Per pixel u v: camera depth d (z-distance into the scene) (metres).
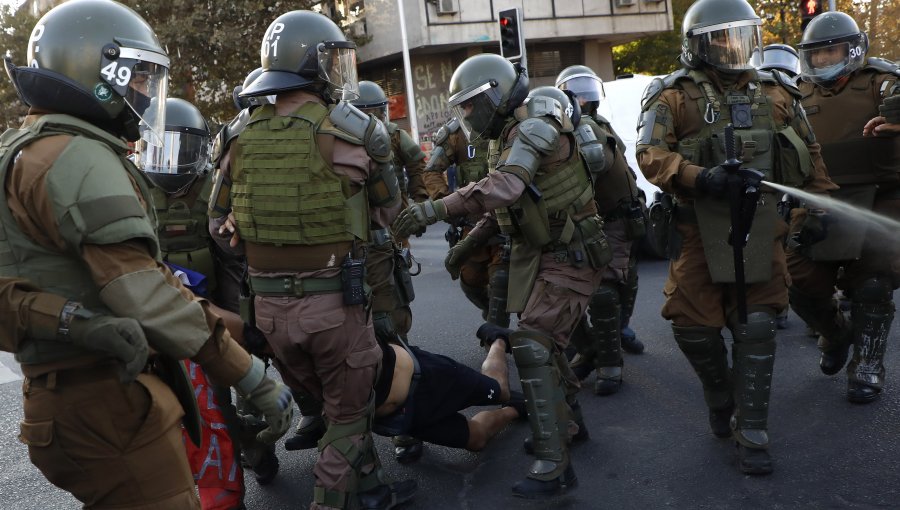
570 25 24.25
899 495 3.09
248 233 2.83
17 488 3.87
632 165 9.15
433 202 3.06
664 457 3.62
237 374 2.06
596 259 3.30
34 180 1.84
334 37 2.84
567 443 3.32
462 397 3.47
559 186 3.24
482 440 3.61
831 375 4.53
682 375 4.78
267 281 2.85
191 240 3.40
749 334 3.32
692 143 3.39
